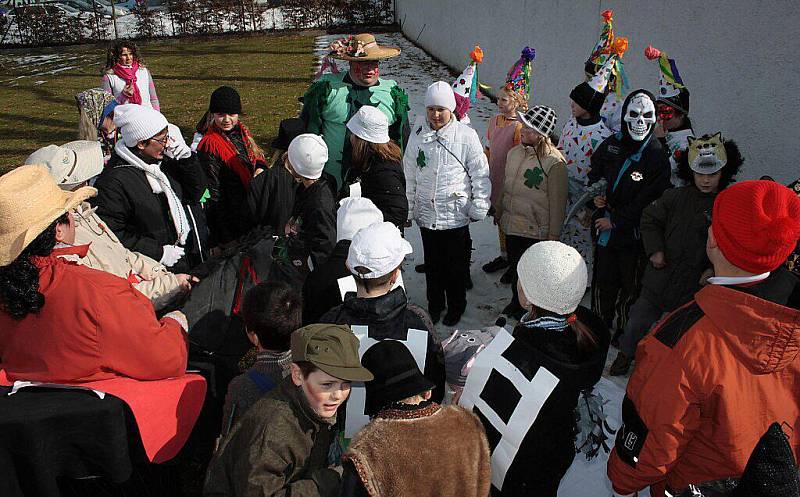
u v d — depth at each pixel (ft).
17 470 7.52
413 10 69.92
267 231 11.00
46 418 7.38
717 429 6.57
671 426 6.58
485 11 44.70
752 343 6.30
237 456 6.52
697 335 6.56
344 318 8.36
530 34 36.04
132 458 8.13
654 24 22.67
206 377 9.72
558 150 15.58
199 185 13.74
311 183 12.03
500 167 17.80
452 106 14.52
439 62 58.75
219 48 70.28
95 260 9.94
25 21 73.41
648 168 13.28
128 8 86.84
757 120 17.47
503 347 7.36
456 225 14.99
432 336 8.41
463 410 6.43
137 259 10.77
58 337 7.57
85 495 8.38
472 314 16.70
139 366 8.04
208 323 10.07
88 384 7.85
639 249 13.94
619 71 18.16
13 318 7.49
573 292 7.07
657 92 22.70
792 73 16.07
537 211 14.96
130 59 24.99
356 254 8.31
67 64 62.08
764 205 6.38
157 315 9.93
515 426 7.14
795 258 9.24
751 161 17.79
